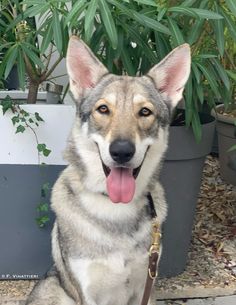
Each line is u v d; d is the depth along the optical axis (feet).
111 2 2.53
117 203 2.41
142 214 2.53
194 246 3.57
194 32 2.75
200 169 3.17
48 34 2.73
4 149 3.01
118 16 2.77
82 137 2.49
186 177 3.09
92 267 2.45
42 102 3.56
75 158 2.52
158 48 2.84
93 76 2.60
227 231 3.74
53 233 2.78
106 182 2.41
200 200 4.14
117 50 2.75
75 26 2.77
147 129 2.45
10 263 3.17
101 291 2.52
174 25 2.67
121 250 2.45
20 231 3.12
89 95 2.54
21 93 3.60
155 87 2.59
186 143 3.00
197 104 3.07
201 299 3.11
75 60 2.55
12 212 3.09
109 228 2.46
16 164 3.03
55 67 3.46
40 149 2.99
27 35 3.11
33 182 3.06
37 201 3.08
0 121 2.97
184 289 3.13
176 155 3.01
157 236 2.51
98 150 2.43
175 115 3.23
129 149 2.29
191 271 3.31
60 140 3.03
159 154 2.56
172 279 3.22
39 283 2.75
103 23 2.54
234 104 3.97
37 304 2.64
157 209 2.63
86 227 2.46
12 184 3.05
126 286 2.54
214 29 2.74
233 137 4.20
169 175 3.06
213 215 3.93
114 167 2.36
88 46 2.67
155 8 2.74
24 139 3.01
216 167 4.72
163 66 2.61
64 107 2.99
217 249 3.54
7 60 2.93
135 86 2.48
